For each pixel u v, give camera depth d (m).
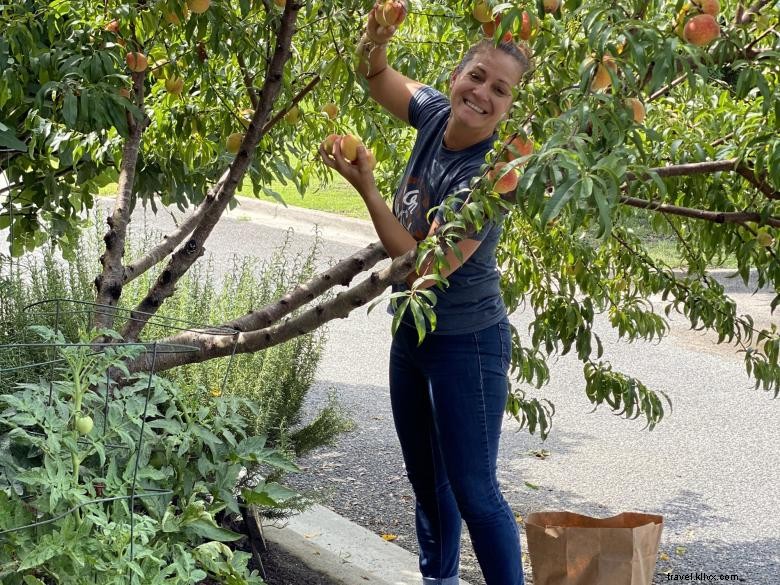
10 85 2.79
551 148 1.77
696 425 6.11
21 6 2.83
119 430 2.38
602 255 3.84
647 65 1.93
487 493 3.04
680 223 3.64
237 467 2.70
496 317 3.06
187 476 2.61
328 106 3.25
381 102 3.17
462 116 2.75
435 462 3.32
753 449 5.72
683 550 4.35
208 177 3.88
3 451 2.39
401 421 3.29
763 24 2.26
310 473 5.08
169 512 2.48
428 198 2.92
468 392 3.00
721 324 3.62
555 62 2.21
